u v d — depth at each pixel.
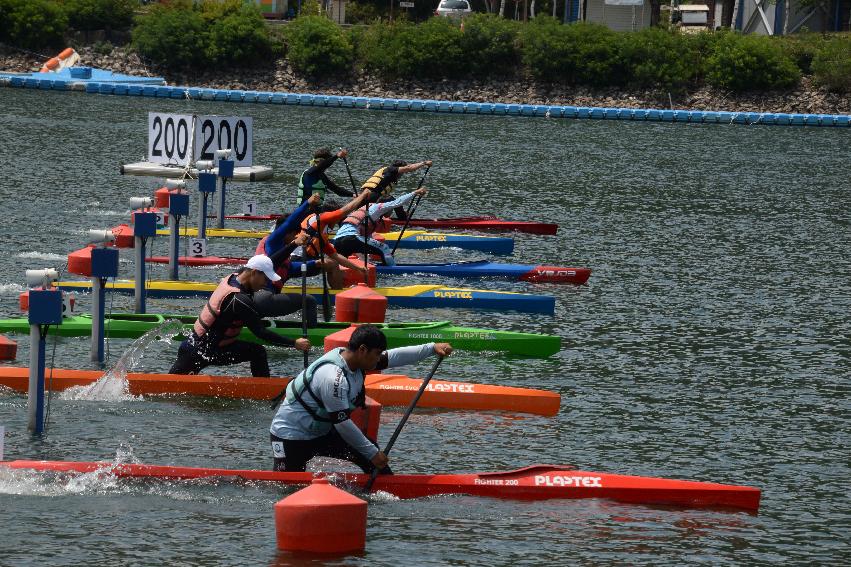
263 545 22.44
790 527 24.59
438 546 22.75
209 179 53.88
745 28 194.50
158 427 29.88
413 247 60.84
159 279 48.69
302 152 105.19
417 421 31.41
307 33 177.88
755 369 38.16
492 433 30.55
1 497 24.41
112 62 180.12
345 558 21.97
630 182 92.81
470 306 46.19
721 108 171.50
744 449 29.98
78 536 22.69
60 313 28.69
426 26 178.62
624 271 55.56
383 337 23.64
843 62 169.75
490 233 66.31
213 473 25.44
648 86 174.25
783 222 73.56
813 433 31.55
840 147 129.75
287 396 24.81
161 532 22.97
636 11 185.75
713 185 92.62
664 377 36.78
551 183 90.44
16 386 32.56
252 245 59.09
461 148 114.38
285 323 38.47
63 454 27.55
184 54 178.62
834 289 52.44
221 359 32.97
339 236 49.19
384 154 106.50
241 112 143.50
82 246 55.47
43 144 98.38
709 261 58.81
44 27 179.50
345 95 175.75
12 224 60.50
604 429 31.27
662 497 25.58
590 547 23.03
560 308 46.78
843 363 39.25
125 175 82.75
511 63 179.00
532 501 25.41
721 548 23.28
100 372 32.81
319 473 25.30
